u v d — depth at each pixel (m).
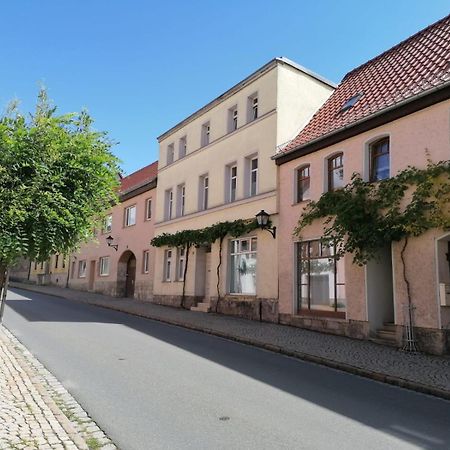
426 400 7.32
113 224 32.34
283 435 5.37
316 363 10.28
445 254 11.55
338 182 15.16
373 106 14.45
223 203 20.59
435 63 13.72
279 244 17.03
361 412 6.45
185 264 22.75
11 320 15.30
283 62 18.94
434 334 11.16
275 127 18.27
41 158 6.14
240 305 18.45
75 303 24.83
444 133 11.77
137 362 9.30
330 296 14.71
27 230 6.02
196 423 5.70
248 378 8.30
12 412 5.75
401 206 12.41
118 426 5.55
